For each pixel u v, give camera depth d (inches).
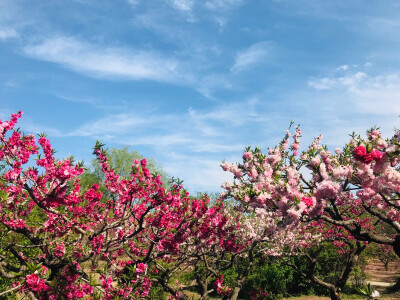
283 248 529.7
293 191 195.2
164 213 256.1
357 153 180.4
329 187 187.8
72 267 213.8
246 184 259.0
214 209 301.6
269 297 569.9
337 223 219.1
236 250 325.1
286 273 601.6
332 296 426.0
